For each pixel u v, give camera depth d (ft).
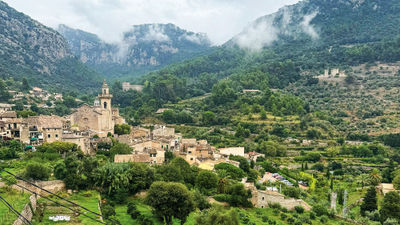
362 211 382.01
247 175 456.45
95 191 299.58
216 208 304.30
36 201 241.55
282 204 367.04
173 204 268.21
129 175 312.71
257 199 364.99
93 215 240.12
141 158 398.21
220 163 438.40
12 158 337.31
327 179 540.93
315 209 368.89
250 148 652.07
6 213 189.98
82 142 426.10
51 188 274.16
